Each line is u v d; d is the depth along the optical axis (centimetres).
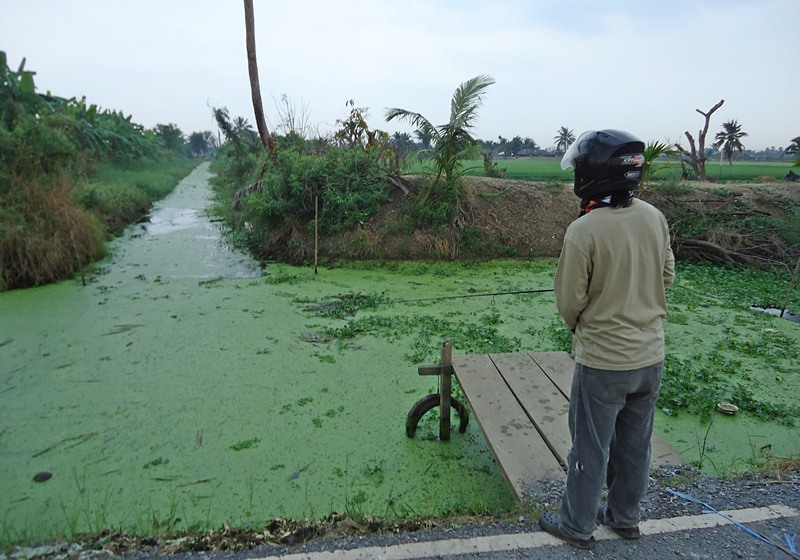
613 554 237
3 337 649
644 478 237
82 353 602
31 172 975
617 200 211
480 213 1173
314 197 1129
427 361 580
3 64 1703
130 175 2564
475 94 1062
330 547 253
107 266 1035
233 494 363
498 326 696
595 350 217
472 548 244
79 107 2250
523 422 359
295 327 690
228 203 1856
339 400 496
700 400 468
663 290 219
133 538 296
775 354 591
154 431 442
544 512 265
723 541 243
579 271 211
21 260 870
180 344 630
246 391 512
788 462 337
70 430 443
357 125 1291
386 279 948
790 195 1237
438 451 417
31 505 352
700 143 1762
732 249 1077
